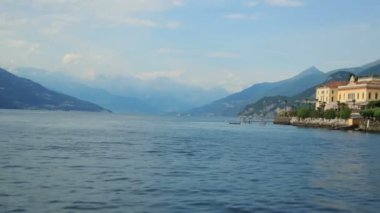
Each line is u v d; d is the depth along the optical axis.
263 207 34.62
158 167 57.69
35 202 34.25
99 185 42.47
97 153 74.62
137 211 32.41
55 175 47.97
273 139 128.38
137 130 172.12
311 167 61.19
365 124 189.75
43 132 133.25
